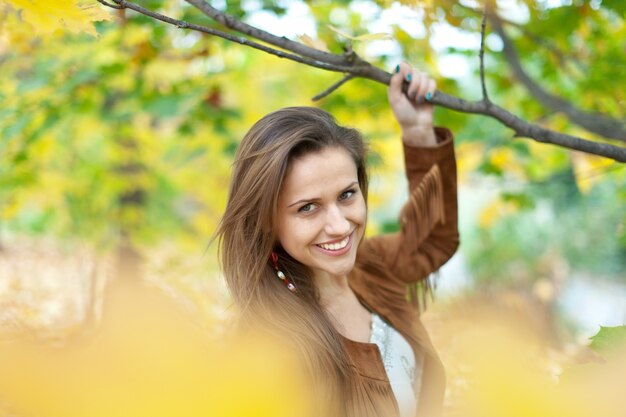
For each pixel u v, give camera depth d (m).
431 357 1.43
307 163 1.16
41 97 2.55
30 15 0.99
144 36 2.51
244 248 1.21
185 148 3.93
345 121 3.20
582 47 2.85
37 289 2.47
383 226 3.55
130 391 0.25
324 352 1.14
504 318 0.32
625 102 2.55
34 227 4.48
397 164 4.69
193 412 0.26
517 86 3.39
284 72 3.62
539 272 7.87
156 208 4.66
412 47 2.56
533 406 0.28
